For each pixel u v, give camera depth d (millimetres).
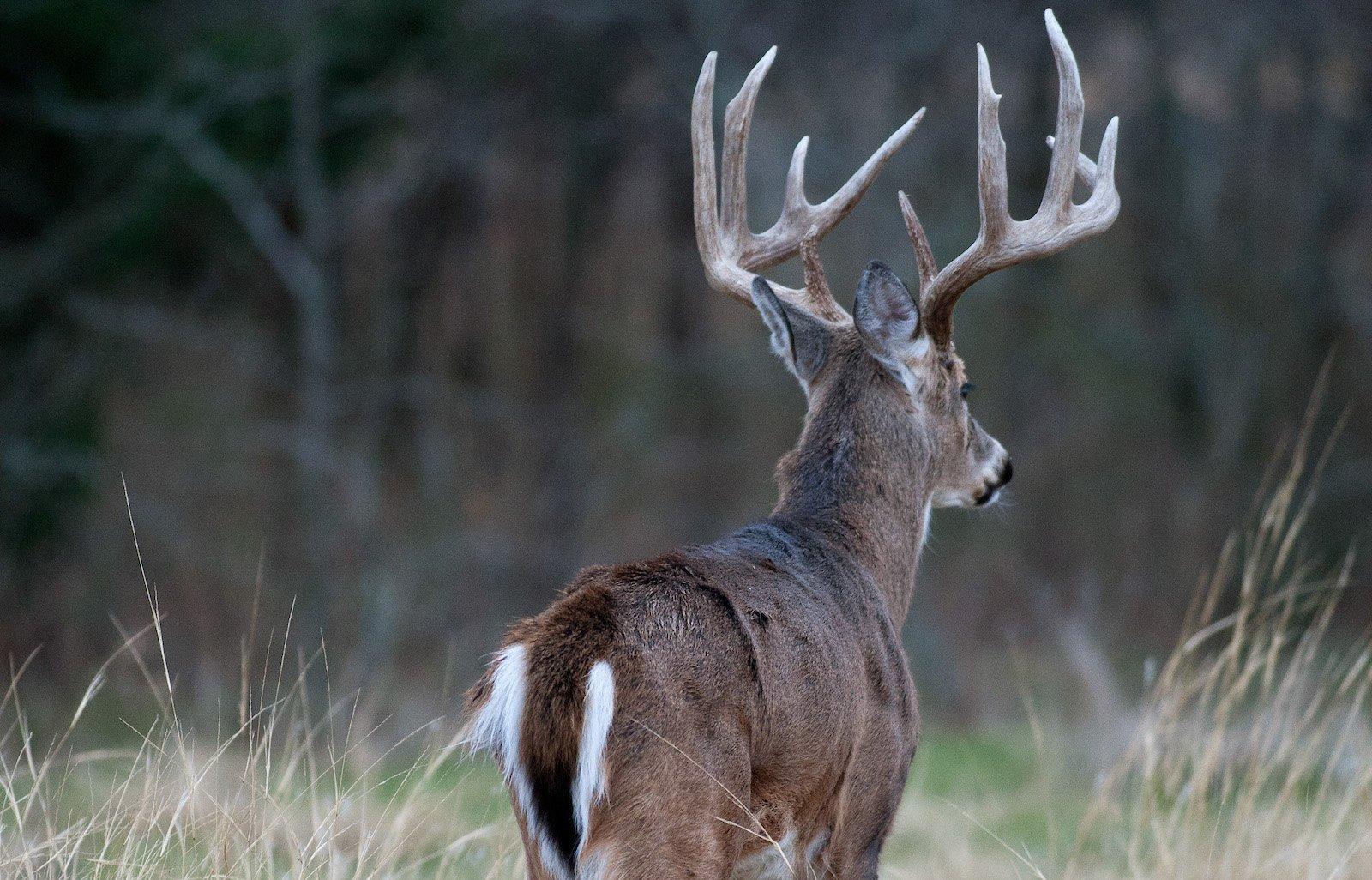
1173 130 55219
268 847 12570
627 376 57969
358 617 43594
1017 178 52969
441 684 42719
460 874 15133
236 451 46094
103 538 43625
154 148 41875
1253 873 16359
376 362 51875
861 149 48250
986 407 54656
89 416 43594
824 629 11531
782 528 12914
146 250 43062
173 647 41062
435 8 44844
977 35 49250
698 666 10328
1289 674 17469
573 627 10234
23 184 42469
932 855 20688
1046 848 21156
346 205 46750
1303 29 53656
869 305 13258
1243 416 54688
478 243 58625
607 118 51438
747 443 56656
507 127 51062
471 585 49438
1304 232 56281
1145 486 54656
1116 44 56469
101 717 31797
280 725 27766
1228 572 44281
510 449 56688
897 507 13750
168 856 12992
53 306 43094
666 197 56781
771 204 47156
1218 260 56750
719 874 10320
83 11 40312
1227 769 17109
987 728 37688
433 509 50094
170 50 42500
